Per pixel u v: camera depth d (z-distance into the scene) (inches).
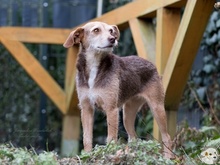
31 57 396.8
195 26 247.9
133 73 245.6
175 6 272.7
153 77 253.6
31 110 462.9
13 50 394.0
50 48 470.3
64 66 473.1
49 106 467.8
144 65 251.8
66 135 403.9
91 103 235.9
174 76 267.7
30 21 436.1
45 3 437.4
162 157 195.3
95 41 231.6
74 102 390.0
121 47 433.1
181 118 342.0
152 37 300.5
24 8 436.5
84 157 198.8
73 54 399.5
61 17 431.5
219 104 326.3
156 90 252.5
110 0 446.9
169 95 275.6
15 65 466.0
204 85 337.1
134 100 260.4
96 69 232.8
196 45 256.2
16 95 465.1
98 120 452.4
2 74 465.1
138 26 301.7
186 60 262.1
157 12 280.2
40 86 400.5
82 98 236.7
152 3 284.5
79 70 238.1
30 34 395.2
